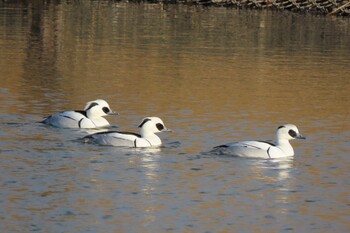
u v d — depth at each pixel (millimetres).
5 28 56844
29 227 19188
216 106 33750
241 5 76062
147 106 33469
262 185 22766
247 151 25406
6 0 73562
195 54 48281
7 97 34406
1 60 44188
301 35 57875
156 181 22844
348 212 20828
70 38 53344
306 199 21703
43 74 40438
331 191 22438
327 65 45594
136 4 75375
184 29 59406
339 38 56844
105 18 64188
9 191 21656
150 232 19078
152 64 44406
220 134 28703
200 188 22344
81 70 41969
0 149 25625
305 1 74312
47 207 20547
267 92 37281
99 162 24547
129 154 25469
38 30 56469
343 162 25281
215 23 63344
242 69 43594
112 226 19391
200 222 19797
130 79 39781
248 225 19734
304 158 25641
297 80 40719
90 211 20344
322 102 35312
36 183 22391
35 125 29188
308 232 19438
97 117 29281
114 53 47844
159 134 28391
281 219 20203
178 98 35312
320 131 29656
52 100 34188
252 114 32375
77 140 26844
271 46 52438
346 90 38312
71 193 21656
